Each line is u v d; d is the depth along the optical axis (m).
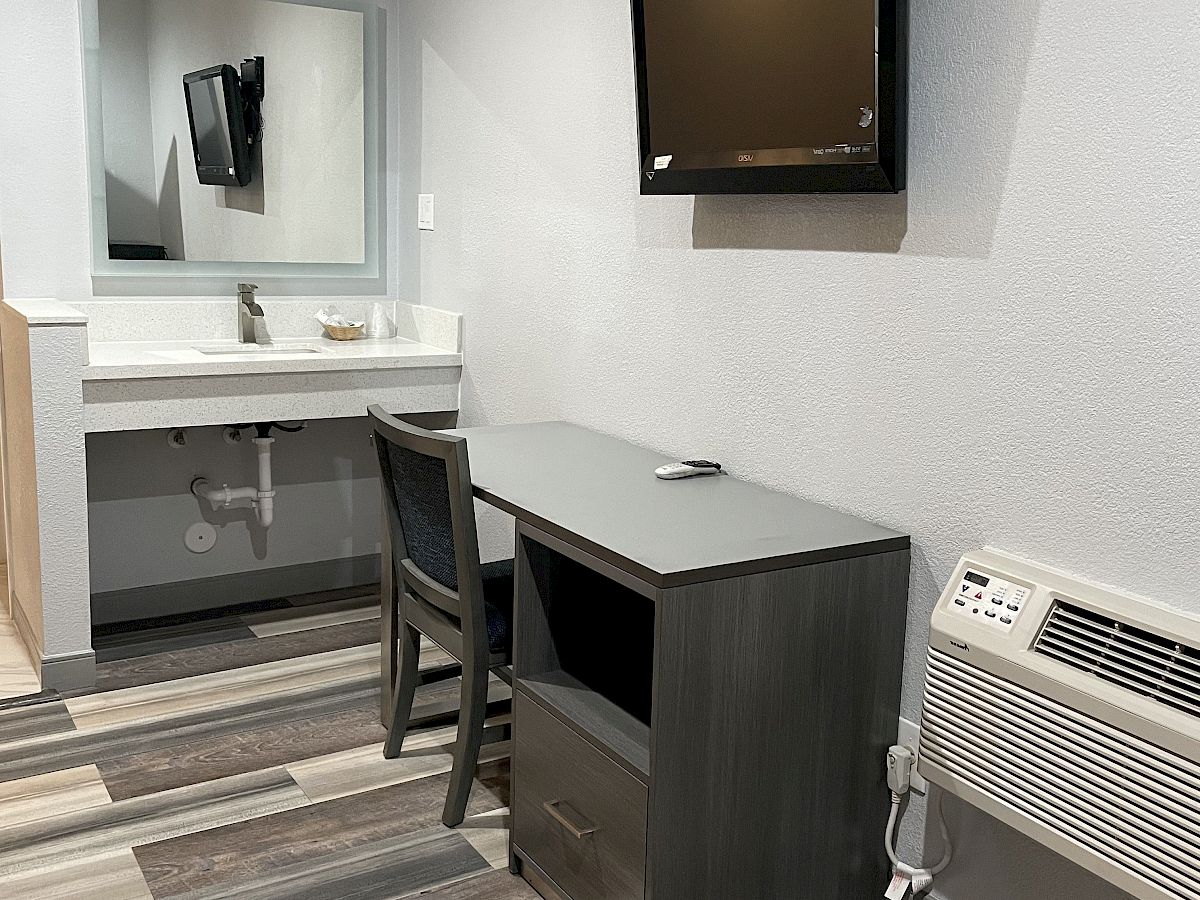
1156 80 1.58
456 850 2.33
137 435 3.48
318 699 2.99
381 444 2.50
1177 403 1.59
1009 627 1.74
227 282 3.59
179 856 2.26
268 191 3.60
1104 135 1.65
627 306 2.74
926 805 2.04
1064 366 1.74
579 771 2.02
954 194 1.89
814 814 2.01
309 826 2.38
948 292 1.92
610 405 2.84
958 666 1.81
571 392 2.99
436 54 3.49
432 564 2.44
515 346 3.23
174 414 3.10
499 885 2.22
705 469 2.45
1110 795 1.56
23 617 3.31
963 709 1.80
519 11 3.04
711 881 1.91
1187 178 1.55
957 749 1.81
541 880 2.17
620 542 1.90
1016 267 1.80
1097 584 1.72
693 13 2.20
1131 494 1.66
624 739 1.95
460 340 3.51
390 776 2.61
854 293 2.11
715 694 1.84
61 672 3.00
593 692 2.15
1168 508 1.62
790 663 1.91
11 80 3.16
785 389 2.29
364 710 2.94
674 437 2.62
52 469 2.91
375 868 2.24
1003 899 1.91
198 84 3.41
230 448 3.63
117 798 2.47
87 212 3.33
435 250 3.62
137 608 3.55
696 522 2.06
